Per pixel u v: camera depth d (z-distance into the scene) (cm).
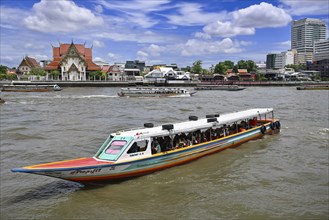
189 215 1065
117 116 3459
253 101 5456
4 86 7912
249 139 2064
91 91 8425
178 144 1573
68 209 1118
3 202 1190
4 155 1817
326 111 3806
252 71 15650
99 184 1308
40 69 13150
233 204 1144
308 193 1240
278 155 1773
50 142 2136
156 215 1067
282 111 3822
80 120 3139
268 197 1202
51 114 3612
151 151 1445
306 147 1953
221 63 15688
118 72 12731
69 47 11169
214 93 8044
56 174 1182
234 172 1484
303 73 15750
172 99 6022
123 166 1316
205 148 1695
